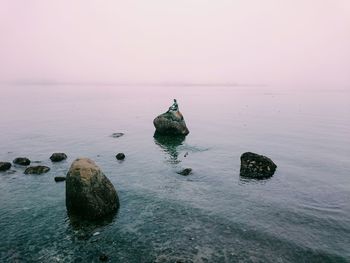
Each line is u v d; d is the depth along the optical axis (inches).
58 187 1141.7
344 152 1758.1
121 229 840.3
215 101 6230.3
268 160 1339.8
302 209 986.7
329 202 1047.0
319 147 1889.8
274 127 2714.1
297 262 701.3
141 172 1352.1
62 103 5447.8
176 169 1396.4
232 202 1035.3
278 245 769.6
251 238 802.2
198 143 1991.9
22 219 895.7
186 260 703.1
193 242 778.8
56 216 911.7
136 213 938.7
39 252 733.3
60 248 749.3
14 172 1306.6
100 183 924.0
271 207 999.0
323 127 2701.8
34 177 1246.3
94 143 1963.6
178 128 2214.6
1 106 4687.5
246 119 3299.7
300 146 1918.1
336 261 707.4
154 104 5403.5
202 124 2898.6
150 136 2229.3
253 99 6830.7
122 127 2662.4
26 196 1061.1
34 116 3412.9
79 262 695.7
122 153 1594.5
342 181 1259.2
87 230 833.5
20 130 2440.9
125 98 7027.6
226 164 1489.9
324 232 839.7
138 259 707.4
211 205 1008.2
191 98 7199.8
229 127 2714.1
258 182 1234.6
